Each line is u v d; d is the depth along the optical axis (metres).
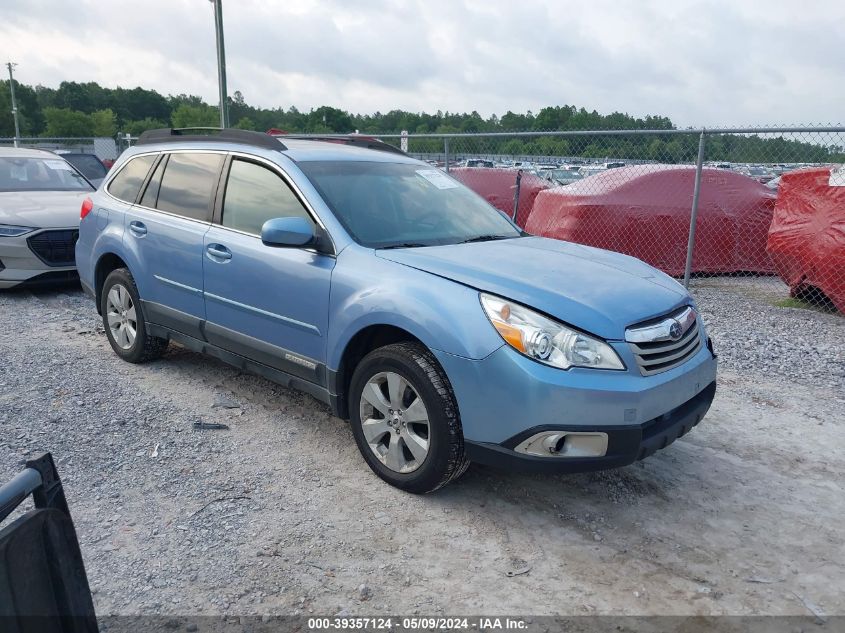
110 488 3.77
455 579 3.10
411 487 3.71
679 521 3.65
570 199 10.38
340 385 4.03
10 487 1.64
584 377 3.23
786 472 4.23
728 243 10.36
